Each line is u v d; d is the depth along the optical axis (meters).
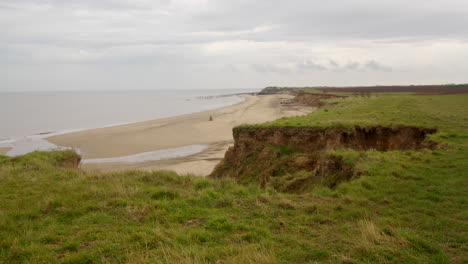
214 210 8.42
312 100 108.88
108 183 11.12
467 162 12.57
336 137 21.36
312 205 8.66
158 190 9.80
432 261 5.39
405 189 9.89
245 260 5.28
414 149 19.31
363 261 5.37
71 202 8.84
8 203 8.80
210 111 98.44
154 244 6.10
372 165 12.54
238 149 28.45
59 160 16.84
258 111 93.19
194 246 5.98
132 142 48.31
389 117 26.20
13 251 5.62
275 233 6.95
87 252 5.71
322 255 5.62
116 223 7.41
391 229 6.62
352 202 9.04
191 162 35.53
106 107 129.00
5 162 15.44
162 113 101.06
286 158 22.30
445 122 23.25
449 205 8.50
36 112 102.62
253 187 11.19
